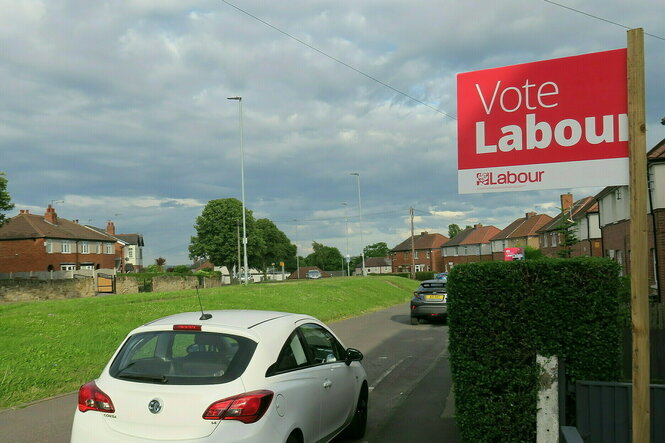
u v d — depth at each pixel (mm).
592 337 4988
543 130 5426
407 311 28016
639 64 4785
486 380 5199
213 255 87312
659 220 22344
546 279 5105
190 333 4934
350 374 6391
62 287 37312
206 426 4223
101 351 12211
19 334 12664
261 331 5004
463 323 5320
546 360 5055
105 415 4453
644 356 4430
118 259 85938
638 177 4668
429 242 117750
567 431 4535
